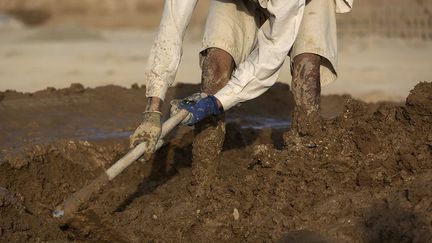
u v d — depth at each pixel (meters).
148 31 71.62
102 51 50.66
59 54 48.47
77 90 23.38
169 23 13.92
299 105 14.82
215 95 13.94
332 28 15.16
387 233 12.54
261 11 15.02
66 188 17.62
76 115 20.84
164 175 18.73
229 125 19.81
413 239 12.25
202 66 15.10
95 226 13.83
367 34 52.62
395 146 14.29
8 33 65.19
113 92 22.83
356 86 32.97
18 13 80.00
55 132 19.48
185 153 19.09
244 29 15.23
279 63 13.91
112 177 13.11
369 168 14.13
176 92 22.58
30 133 19.30
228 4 15.20
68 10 82.69
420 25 54.41
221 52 14.91
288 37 13.93
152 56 14.00
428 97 14.36
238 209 14.19
